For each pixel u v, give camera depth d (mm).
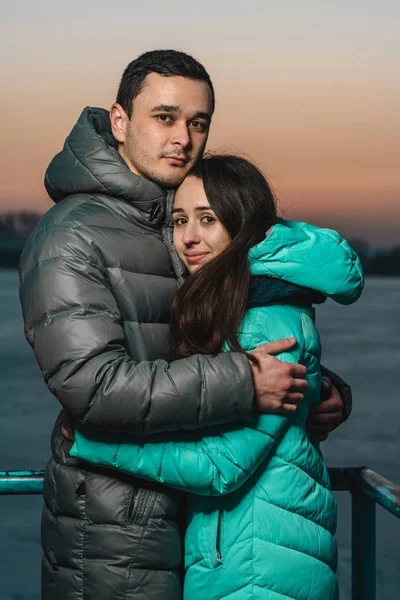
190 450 2100
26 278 2217
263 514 2125
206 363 2068
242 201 2225
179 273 2375
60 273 2162
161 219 2373
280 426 2127
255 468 2107
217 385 2043
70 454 2182
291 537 2125
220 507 2150
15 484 2393
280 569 2096
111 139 2514
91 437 2160
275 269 2209
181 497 2266
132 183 2314
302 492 2168
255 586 2092
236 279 2174
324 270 2238
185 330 2193
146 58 2385
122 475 2217
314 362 2273
